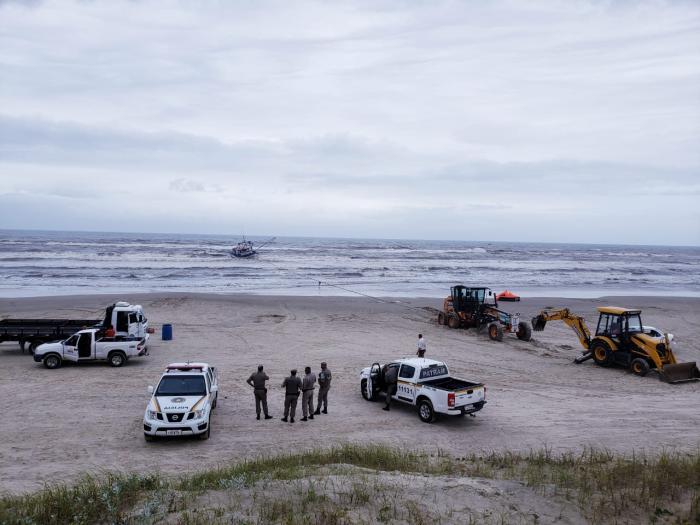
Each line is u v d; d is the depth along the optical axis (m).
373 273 68.69
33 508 7.82
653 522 7.30
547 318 25.86
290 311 36.12
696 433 14.04
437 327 31.72
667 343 21.11
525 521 7.36
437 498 8.09
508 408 16.41
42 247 100.94
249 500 7.98
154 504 7.59
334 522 7.06
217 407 16.08
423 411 15.08
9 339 22.70
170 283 52.25
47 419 14.42
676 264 115.19
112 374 19.59
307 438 13.38
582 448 12.72
